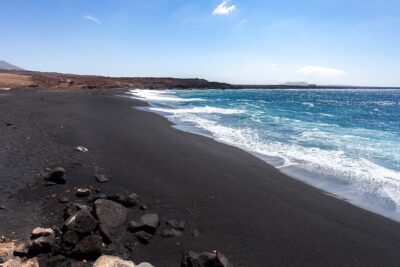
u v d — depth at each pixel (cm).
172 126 2208
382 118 3216
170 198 895
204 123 2444
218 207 861
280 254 657
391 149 1628
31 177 968
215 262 544
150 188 957
